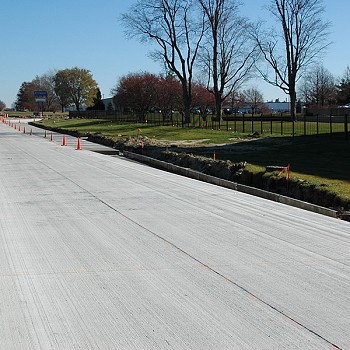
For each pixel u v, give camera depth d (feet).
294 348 17.95
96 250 30.71
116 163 85.76
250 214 43.19
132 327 19.67
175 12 202.59
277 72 208.44
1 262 28.17
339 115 233.14
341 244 33.17
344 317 20.88
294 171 67.05
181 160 87.04
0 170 73.26
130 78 284.61
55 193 52.60
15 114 497.46
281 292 23.73
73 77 469.98
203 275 26.12
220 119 212.64
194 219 40.50
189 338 18.72
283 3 201.77
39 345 18.10
